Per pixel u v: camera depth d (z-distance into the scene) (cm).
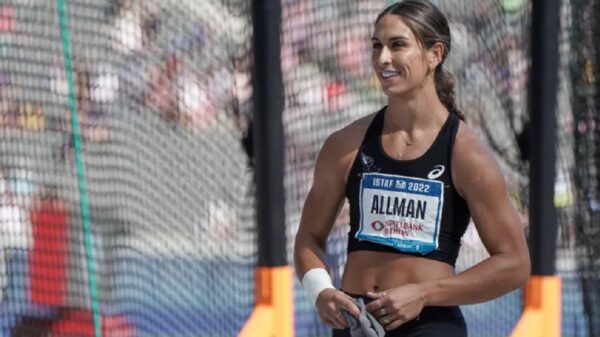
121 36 1775
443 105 1227
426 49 1198
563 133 2009
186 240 1819
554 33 1895
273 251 1722
